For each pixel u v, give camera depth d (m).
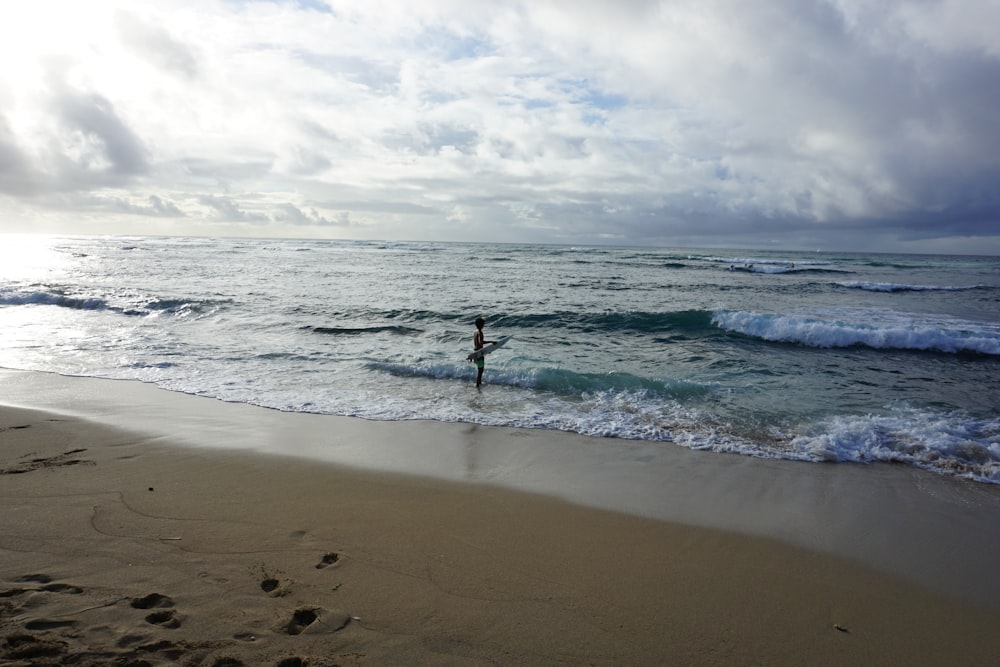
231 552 4.48
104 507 5.25
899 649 3.75
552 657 3.39
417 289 26.92
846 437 8.28
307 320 18.19
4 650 3.00
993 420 9.33
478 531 5.15
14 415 8.58
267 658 3.15
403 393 10.61
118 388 10.48
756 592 4.35
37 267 38.28
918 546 5.26
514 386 11.25
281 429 8.29
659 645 3.60
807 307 23.09
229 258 50.41
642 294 26.55
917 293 30.42
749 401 10.26
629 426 8.85
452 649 3.39
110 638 3.21
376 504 5.66
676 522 5.58
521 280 32.19
